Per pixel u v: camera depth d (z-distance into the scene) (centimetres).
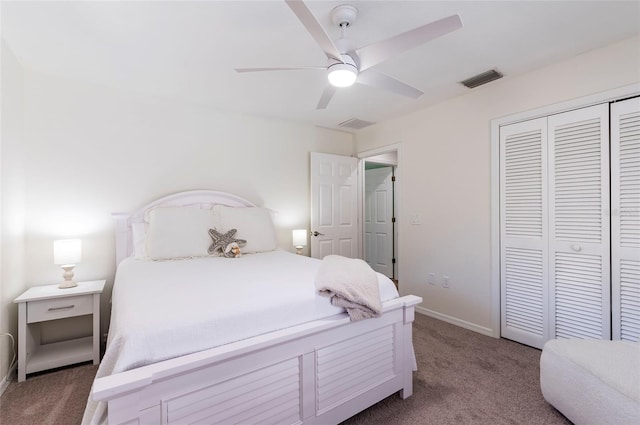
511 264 259
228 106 319
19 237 222
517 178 254
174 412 108
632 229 196
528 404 174
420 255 335
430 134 324
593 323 213
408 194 349
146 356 105
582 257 218
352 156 434
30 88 237
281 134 371
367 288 162
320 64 226
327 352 147
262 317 131
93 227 261
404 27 181
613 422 124
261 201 355
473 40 198
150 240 246
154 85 265
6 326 198
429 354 236
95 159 262
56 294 212
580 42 201
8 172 203
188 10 164
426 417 163
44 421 161
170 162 298
